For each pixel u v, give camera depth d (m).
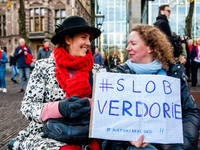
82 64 1.36
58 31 1.41
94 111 1.07
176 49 2.85
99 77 1.11
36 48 20.34
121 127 1.08
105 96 1.10
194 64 6.12
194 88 5.76
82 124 1.13
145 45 1.41
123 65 1.53
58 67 1.33
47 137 1.21
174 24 12.87
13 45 20.64
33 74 1.38
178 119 1.16
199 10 13.81
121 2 19.30
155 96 1.13
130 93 1.12
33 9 19.47
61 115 1.13
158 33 1.45
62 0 19.16
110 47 19.58
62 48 1.39
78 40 1.38
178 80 1.21
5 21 21.03
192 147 1.20
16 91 6.38
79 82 1.25
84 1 22.86
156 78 1.15
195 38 14.18
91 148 1.24
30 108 1.24
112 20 19.50
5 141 2.33
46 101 1.36
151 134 1.09
